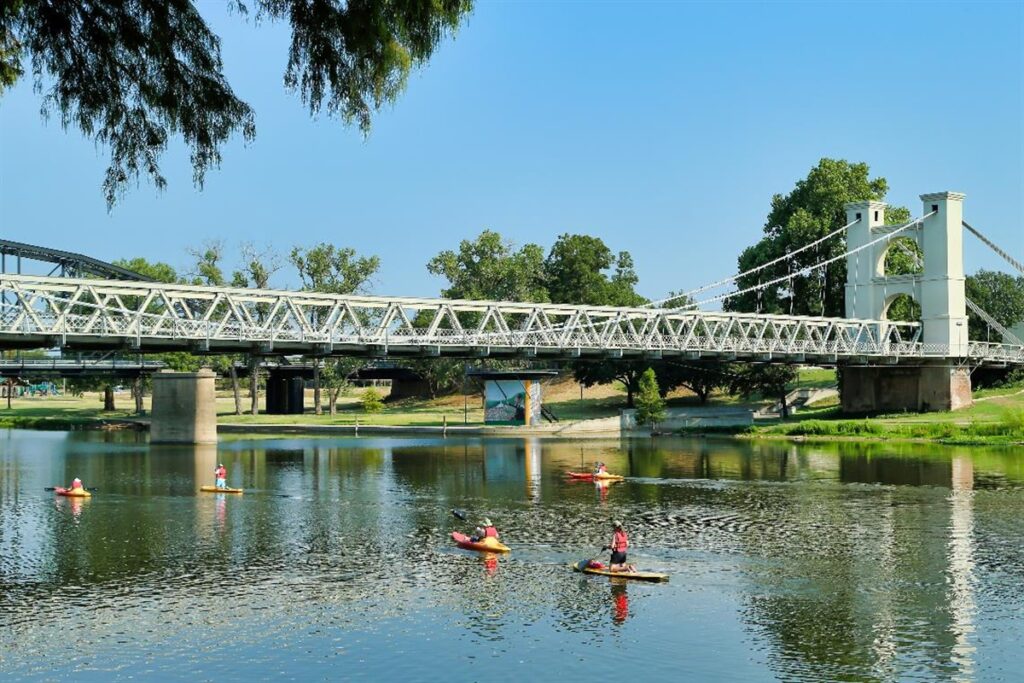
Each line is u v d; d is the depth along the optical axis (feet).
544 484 233.96
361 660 104.01
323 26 60.39
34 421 468.75
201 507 197.77
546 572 139.85
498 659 104.01
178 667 102.17
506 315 568.41
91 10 59.11
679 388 531.09
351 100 61.98
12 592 129.49
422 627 114.83
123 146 61.93
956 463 274.16
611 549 141.49
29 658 104.73
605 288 606.14
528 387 428.15
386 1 60.95
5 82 63.16
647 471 262.06
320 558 149.18
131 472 260.01
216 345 258.16
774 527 174.40
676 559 148.36
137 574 139.23
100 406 626.64
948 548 155.94
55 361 451.12
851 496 212.02
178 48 60.44
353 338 272.72
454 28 62.75
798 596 127.34
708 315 357.00
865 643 108.68
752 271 398.62
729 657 104.32
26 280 223.51
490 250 580.71
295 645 108.58
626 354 334.44
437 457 303.27
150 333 253.85
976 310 440.86
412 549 155.53
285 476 250.78
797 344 397.39
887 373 415.23
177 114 61.26
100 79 60.39
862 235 426.10
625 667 101.65
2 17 57.06
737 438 375.04
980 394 428.56
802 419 425.69
